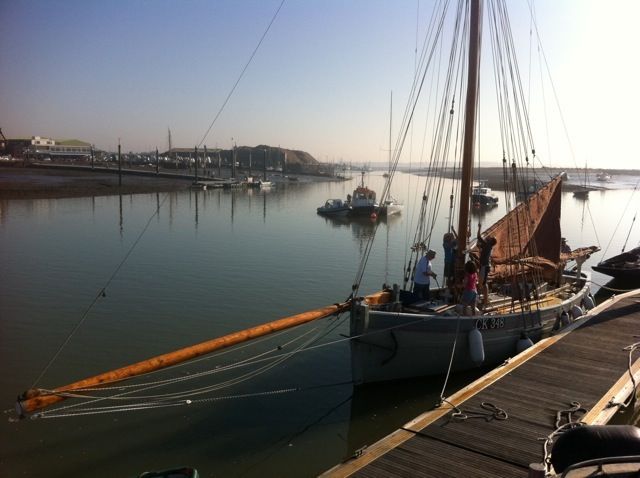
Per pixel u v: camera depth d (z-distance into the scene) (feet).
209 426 39.29
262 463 34.60
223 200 264.11
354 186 437.99
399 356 43.83
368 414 41.86
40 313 65.72
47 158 520.01
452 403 34.60
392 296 50.08
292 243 130.00
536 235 62.54
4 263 95.50
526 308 52.11
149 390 44.91
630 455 19.89
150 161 592.60
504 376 39.70
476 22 49.55
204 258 106.11
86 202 219.61
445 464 27.25
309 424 40.01
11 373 46.98
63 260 99.35
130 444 36.45
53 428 38.27
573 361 43.06
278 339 58.49
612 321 55.52
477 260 52.16
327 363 51.88
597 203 281.13
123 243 121.08
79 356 51.49
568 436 21.44
